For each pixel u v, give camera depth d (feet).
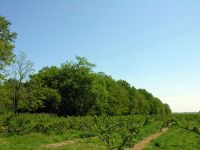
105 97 331.16
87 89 291.17
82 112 293.02
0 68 177.78
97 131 73.67
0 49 172.86
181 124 253.85
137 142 128.26
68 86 286.46
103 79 368.68
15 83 224.94
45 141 116.37
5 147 93.86
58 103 277.85
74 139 131.03
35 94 238.07
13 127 137.80
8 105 236.84
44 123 153.69
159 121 298.97
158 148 113.60
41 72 308.60
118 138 110.11
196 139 148.05
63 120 166.30
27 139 117.29
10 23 183.01
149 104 603.26
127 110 447.01
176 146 120.57
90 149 98.78
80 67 293.84
